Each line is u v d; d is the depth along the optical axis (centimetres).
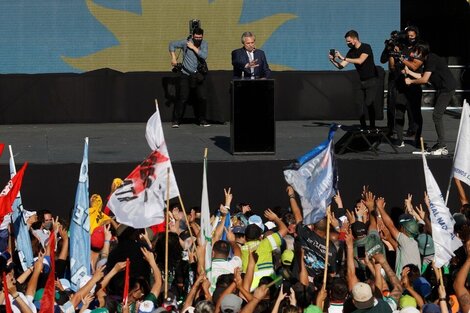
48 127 8981
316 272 5278
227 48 10081
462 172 6225
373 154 7388
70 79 9206
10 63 9900
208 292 4556
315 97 9369
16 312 4319
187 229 5791
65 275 5422
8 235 5666
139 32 10000
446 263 5203
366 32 10150
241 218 6078
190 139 8181
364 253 5353
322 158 5338
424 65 7506
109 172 6975
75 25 9950
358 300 4181
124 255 5175
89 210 5816
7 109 9125
